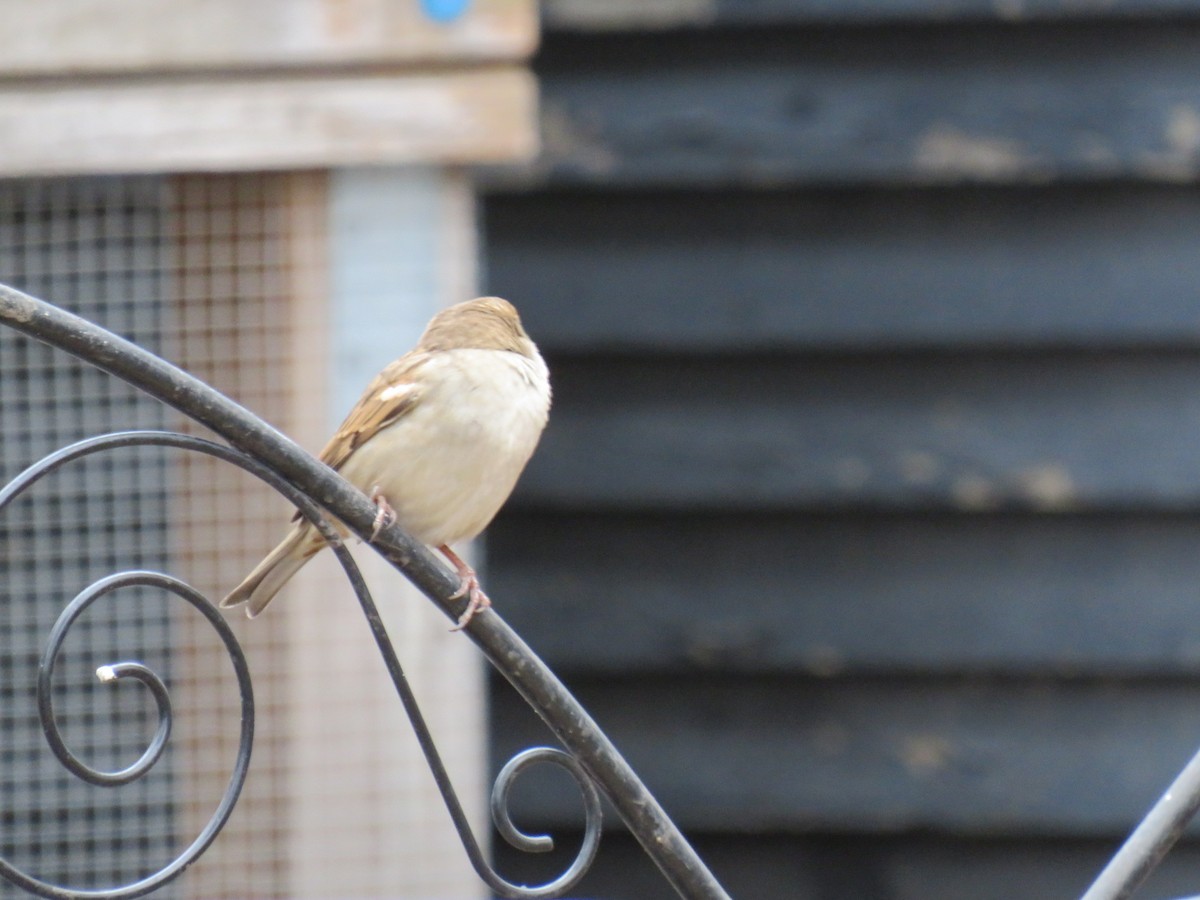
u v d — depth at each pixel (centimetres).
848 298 841
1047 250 835
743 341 841
